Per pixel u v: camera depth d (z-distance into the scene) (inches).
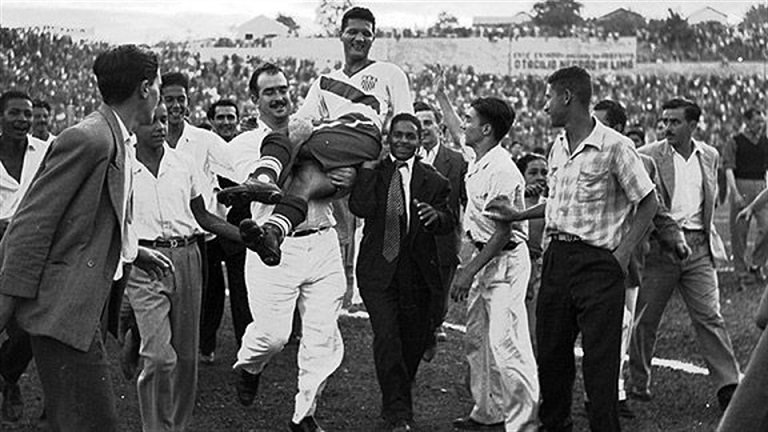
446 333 467.2
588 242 278.4
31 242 203.8
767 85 1149.7
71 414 210.7
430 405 351.6
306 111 325.7
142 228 284.2
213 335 390.3
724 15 1272.1
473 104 310.0
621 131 355.6
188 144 327.6
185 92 327.3
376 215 314.2
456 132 457.1
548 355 287.6
